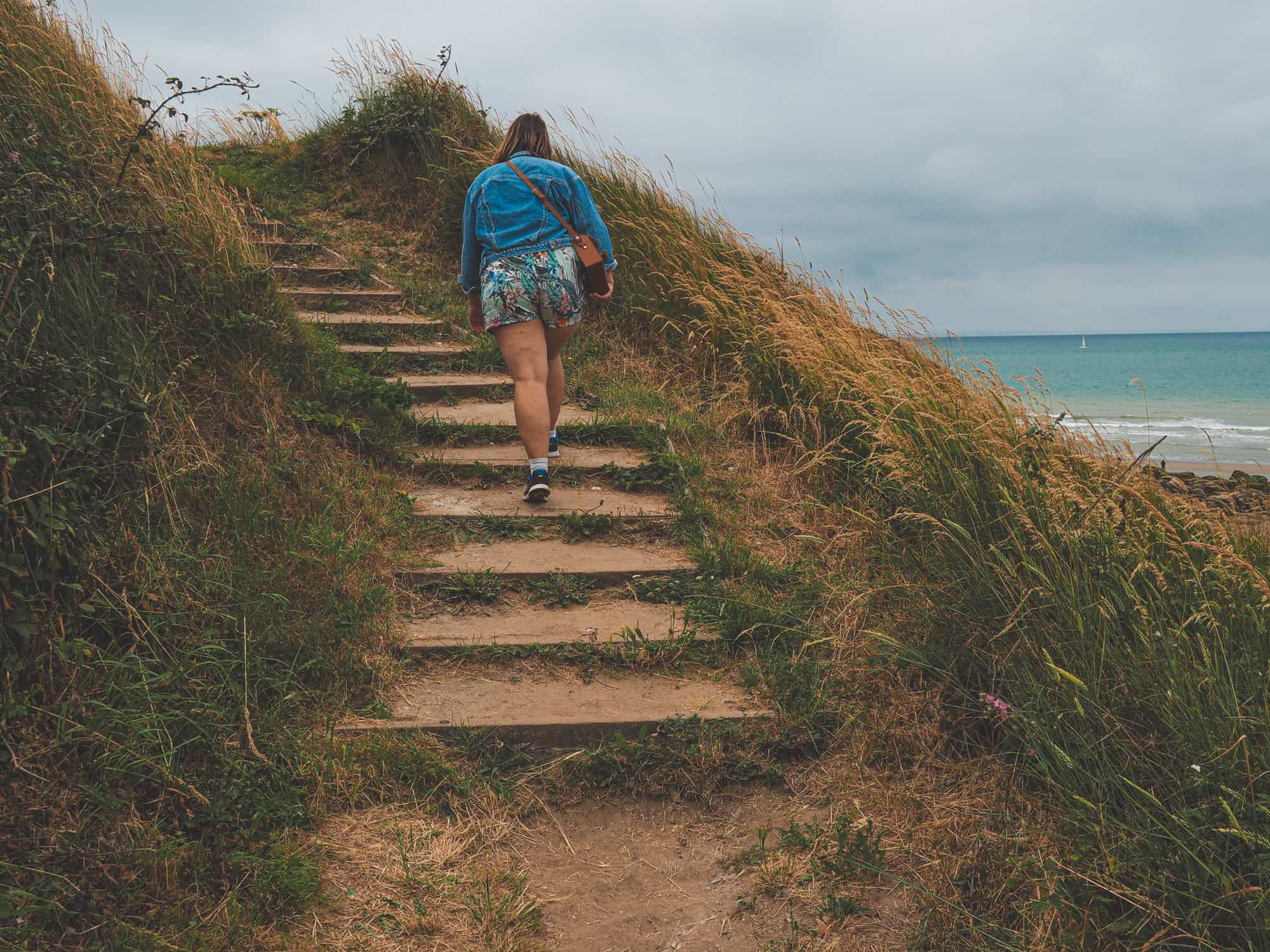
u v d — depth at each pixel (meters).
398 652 3.20
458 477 4.54
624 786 2.75
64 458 2.69
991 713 2.73
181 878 2.11
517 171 4.21
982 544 3.30
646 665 3.27
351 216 8.61
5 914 1.79
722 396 5.75
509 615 3.55
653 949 2.17
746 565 3.84
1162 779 2.31
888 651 3.13
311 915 2.13
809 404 5.12
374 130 9.10
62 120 4.66
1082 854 2.17
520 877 2.37
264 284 4.78
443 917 2.19
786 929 2.21
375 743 2.70
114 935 1.88
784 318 5.79
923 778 2.69
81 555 2.68
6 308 3.21
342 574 3.35
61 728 2.27
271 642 2.93
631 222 7.61
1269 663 2.46
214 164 8.88
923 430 3.77
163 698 2.54
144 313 4.12
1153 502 3.41
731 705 3.04
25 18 5.35
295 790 2.46
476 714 2.93
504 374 5.91
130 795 2.25
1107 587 2.86
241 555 3.24
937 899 2.19
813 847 2.45
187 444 3.60
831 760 2.82
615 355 6.61
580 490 4.57
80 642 2.46
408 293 6.92
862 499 4.38
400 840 2.39
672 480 4.64
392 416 4.76
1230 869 2.01
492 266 4.14
